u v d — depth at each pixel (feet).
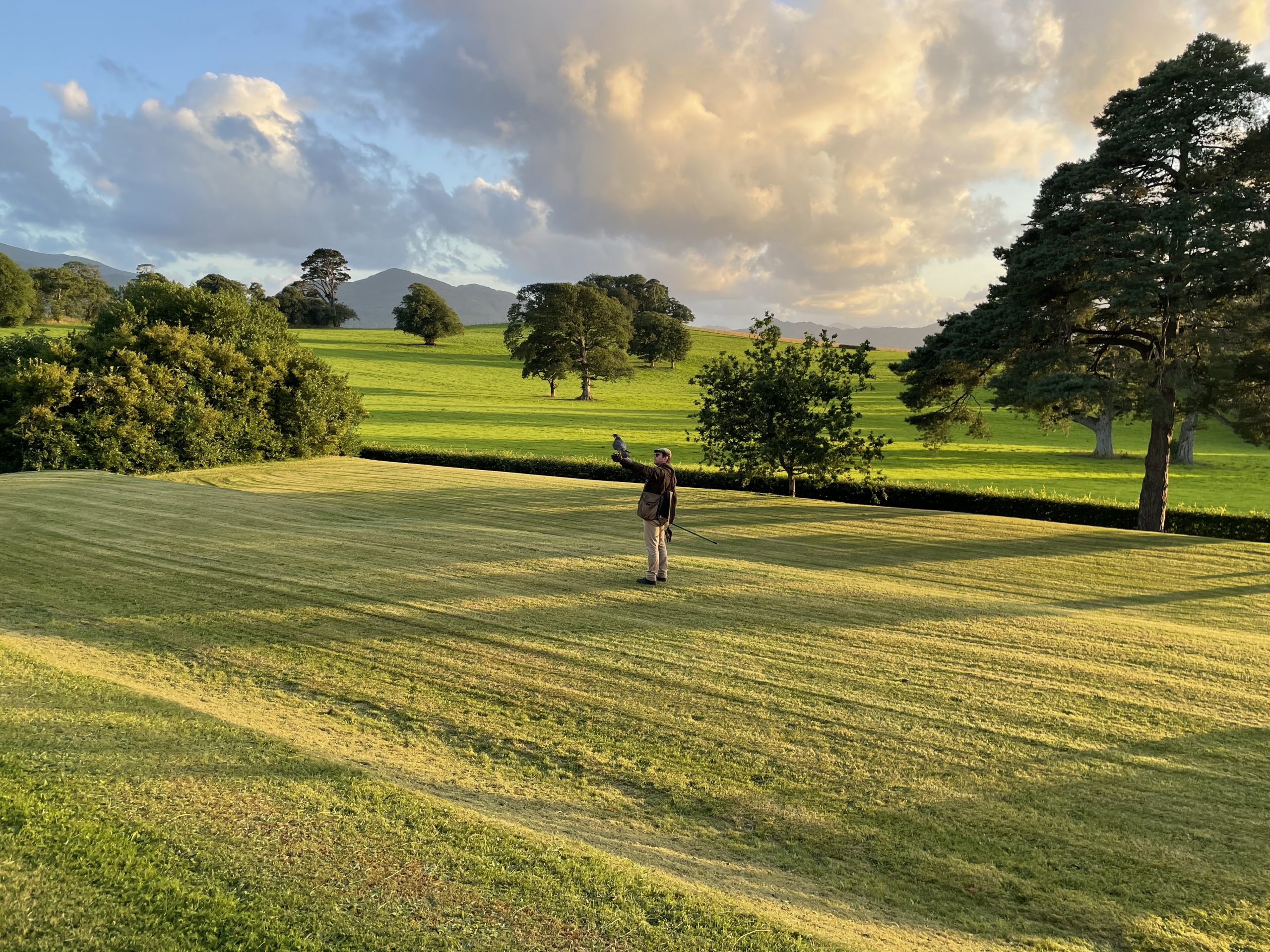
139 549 35.94
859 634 25.00
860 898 12.05
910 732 17.83
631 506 60.39
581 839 13.19
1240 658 23.53
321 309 481.46
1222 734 17.95
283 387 94.94
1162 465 65.05
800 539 48.01
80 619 25.08
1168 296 57.98
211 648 22.71
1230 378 57.57
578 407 218.79
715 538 46.50
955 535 52.54
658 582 31.45
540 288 303.48
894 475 121.70
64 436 71.31
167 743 14.53
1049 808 14.70
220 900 9.84
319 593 28.63
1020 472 126.21
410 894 10.36
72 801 11.85
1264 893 12.26
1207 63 60.13
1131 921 11.63
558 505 59.88
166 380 80.07
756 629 25.23
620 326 254.88
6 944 8.79
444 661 21.97
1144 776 15.90
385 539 39.68
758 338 73.41
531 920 10.05
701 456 131.23
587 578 31.86
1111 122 65.98
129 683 19.57
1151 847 13.50
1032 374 66.23
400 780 14.88
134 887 9.96
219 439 84.12
